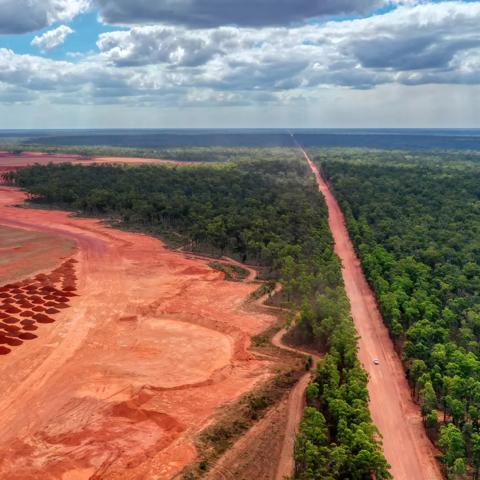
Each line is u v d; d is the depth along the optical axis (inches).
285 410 3457.2
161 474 2716.5
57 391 3496.6
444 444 3021.7
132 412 3255.4
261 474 2837.1
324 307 4490.7
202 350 4269.2
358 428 2898.6
